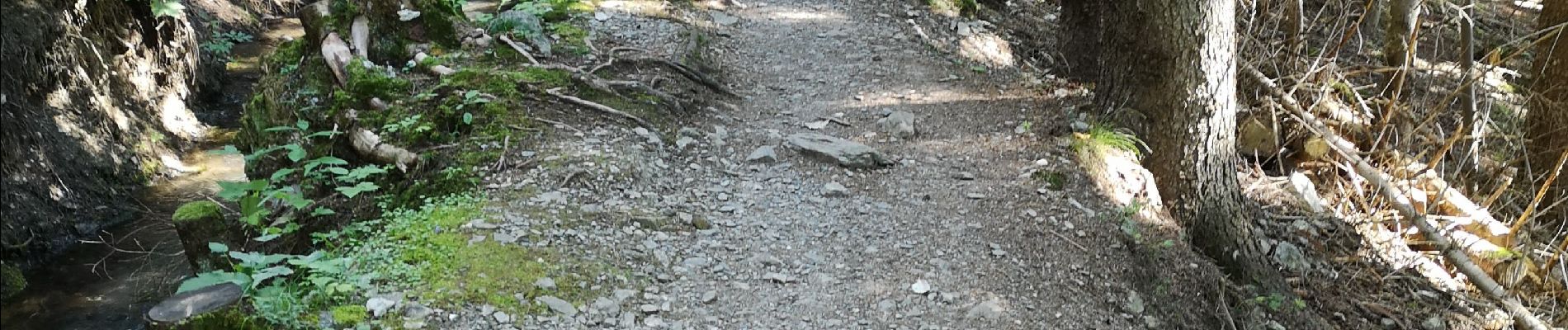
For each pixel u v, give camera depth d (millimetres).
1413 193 9703
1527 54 14539
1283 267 8195
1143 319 6016
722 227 6473
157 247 7965
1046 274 6172
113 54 9867
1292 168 10539
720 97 9031
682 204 6719
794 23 11523
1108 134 8039
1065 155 7883
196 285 4703
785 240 6367
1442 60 13078
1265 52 10867
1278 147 10203
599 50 9352
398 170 7027
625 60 9023
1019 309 5711
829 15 11891
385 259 5465
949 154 7996
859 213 6859
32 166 8133
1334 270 8484
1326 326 7336
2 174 7773
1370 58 13273
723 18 11469
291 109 8008
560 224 6062
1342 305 7863
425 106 7645
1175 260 6859
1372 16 13703
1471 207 9430
